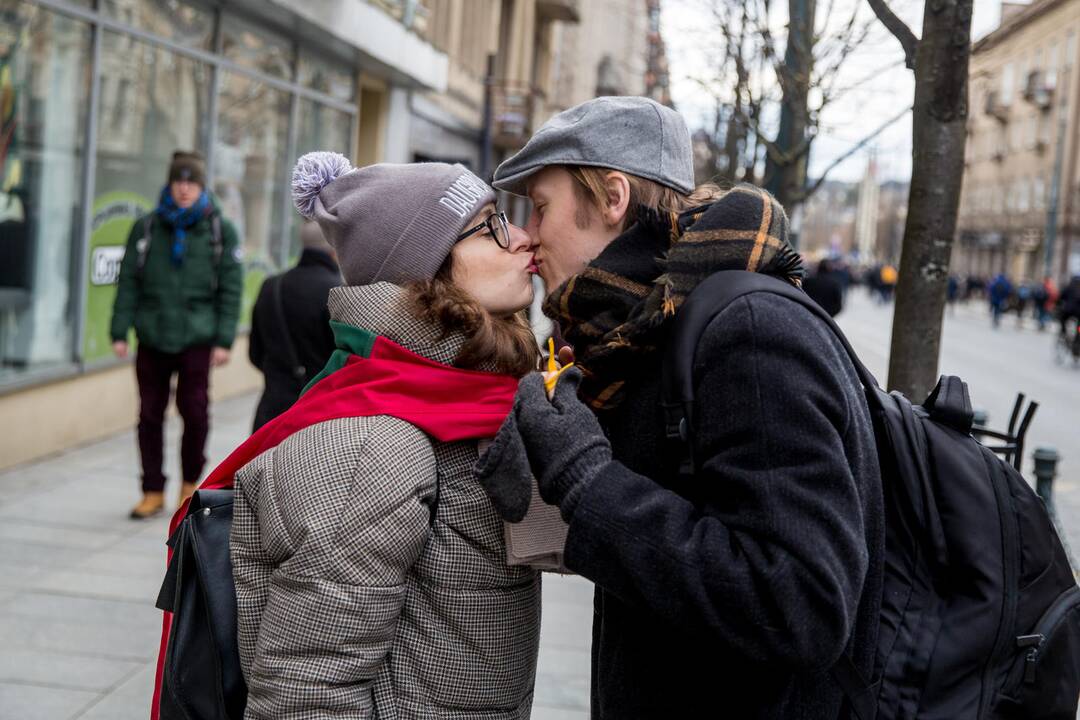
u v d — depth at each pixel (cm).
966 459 163
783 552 136
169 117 941
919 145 360
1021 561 159
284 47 1205
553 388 155
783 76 811
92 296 818
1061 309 2359
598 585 160
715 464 144
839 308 761
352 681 156
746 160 1298
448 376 169
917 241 361
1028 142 5575
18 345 729
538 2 2944
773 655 138
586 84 4453
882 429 163
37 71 736
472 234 182
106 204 838
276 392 523
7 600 472
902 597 158
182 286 604
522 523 164
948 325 3812
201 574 169
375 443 160
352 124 1505
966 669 154
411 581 168
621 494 144
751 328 145
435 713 166
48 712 366
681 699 156
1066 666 158
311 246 531
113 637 437
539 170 177
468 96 2294
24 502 633
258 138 1162
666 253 161
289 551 159
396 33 1425
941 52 352
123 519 610
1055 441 1251
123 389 868
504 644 169
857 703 152
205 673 169
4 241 707
